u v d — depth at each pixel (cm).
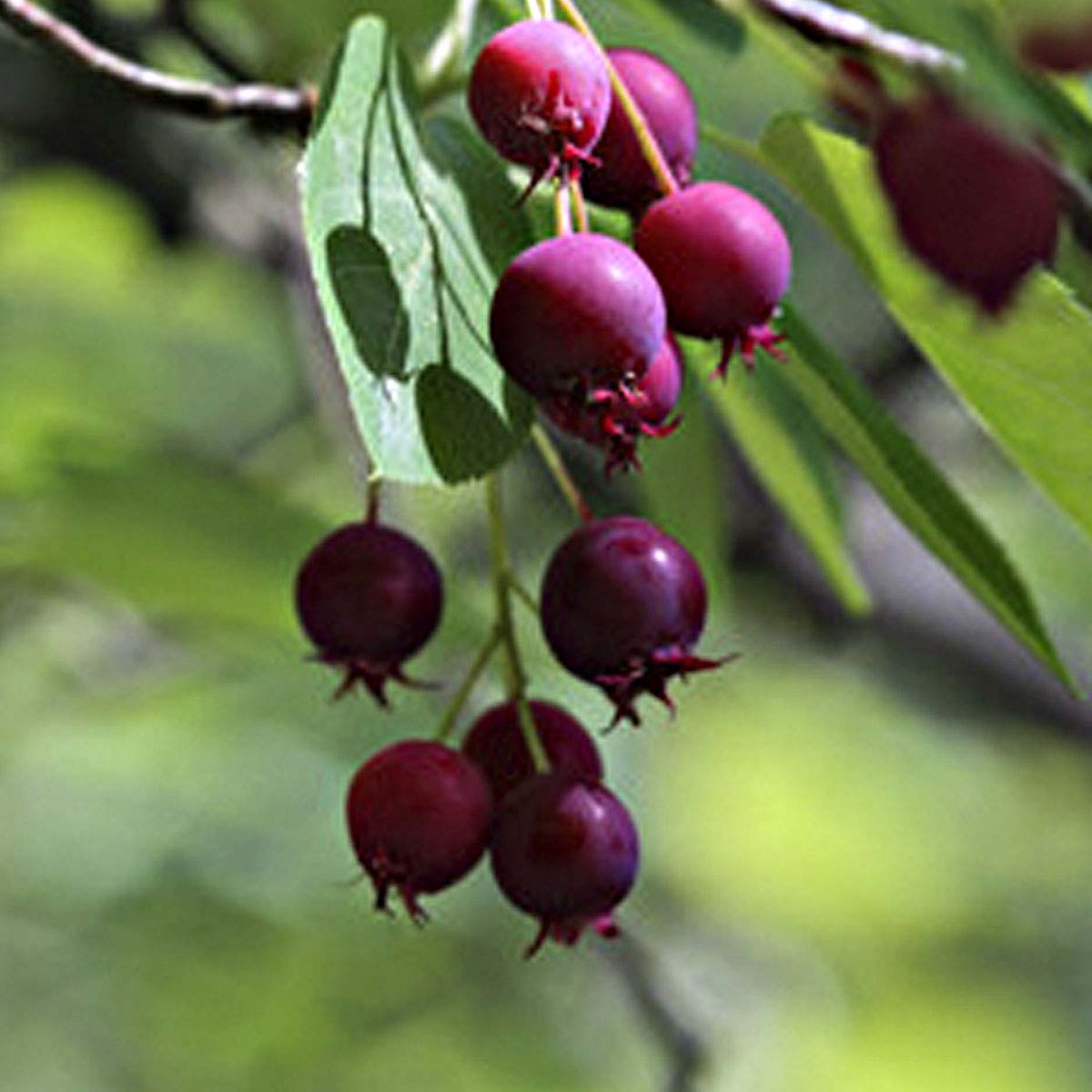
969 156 334
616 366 354
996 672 906
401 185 374
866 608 557
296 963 1124
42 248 993
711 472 556
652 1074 1066
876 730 1347
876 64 389
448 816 409
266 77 529
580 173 387
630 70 398
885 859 1362
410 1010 1134
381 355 359
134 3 668
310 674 977
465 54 452
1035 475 423
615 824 410
